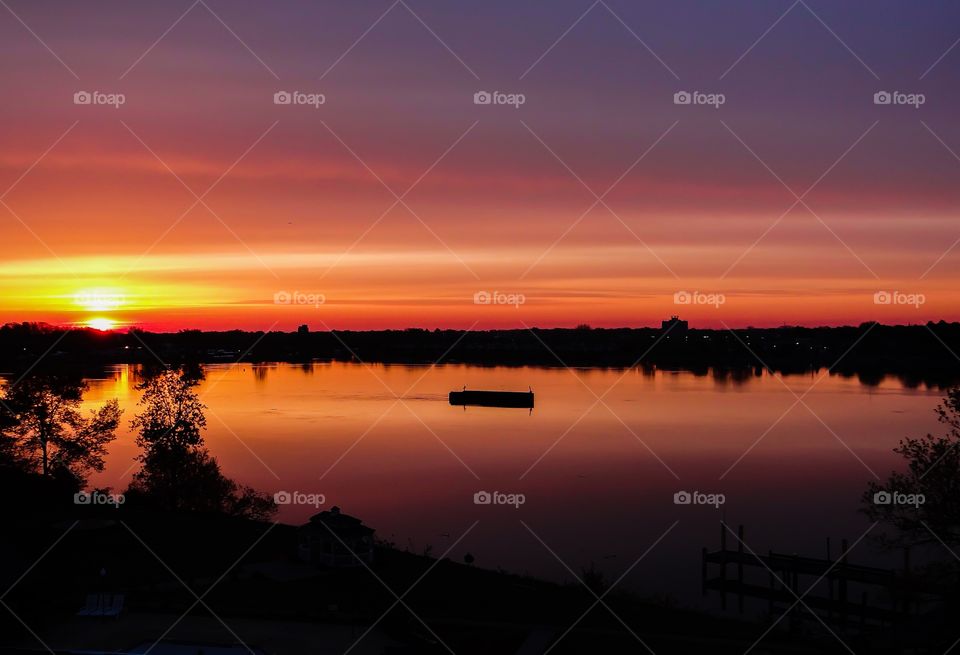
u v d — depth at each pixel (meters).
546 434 101.94
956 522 28.88
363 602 29.25
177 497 51.38
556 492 69.19
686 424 108.44
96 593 29.03
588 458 85.38
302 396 144.88
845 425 102.56
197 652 23.95
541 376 194.75
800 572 43.22
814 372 189.25
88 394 123.88
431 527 56.88
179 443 55.06
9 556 32.75
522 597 30.97
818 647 27.48
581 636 26.64
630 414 120.69
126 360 162.12
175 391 57.12
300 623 26.94
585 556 50.06
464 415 121.12
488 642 25.48
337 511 35.88
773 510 62.50
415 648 24.41
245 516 51.47
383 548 38.44
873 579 40.88
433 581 32.66
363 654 24.09
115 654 23.34
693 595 42.97
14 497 43.62
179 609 27.98
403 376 196.25
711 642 27.00
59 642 24.58
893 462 79.75
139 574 31.86
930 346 182.00
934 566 29.61
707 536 55.16
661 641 26.69
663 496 67.19
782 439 94.44
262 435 98.62
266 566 33.69
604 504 64.50
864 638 28.75
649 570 47.34
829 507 63.03
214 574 32.31
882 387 148.62
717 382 171.75
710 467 79.44
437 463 81.81
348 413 121.00
